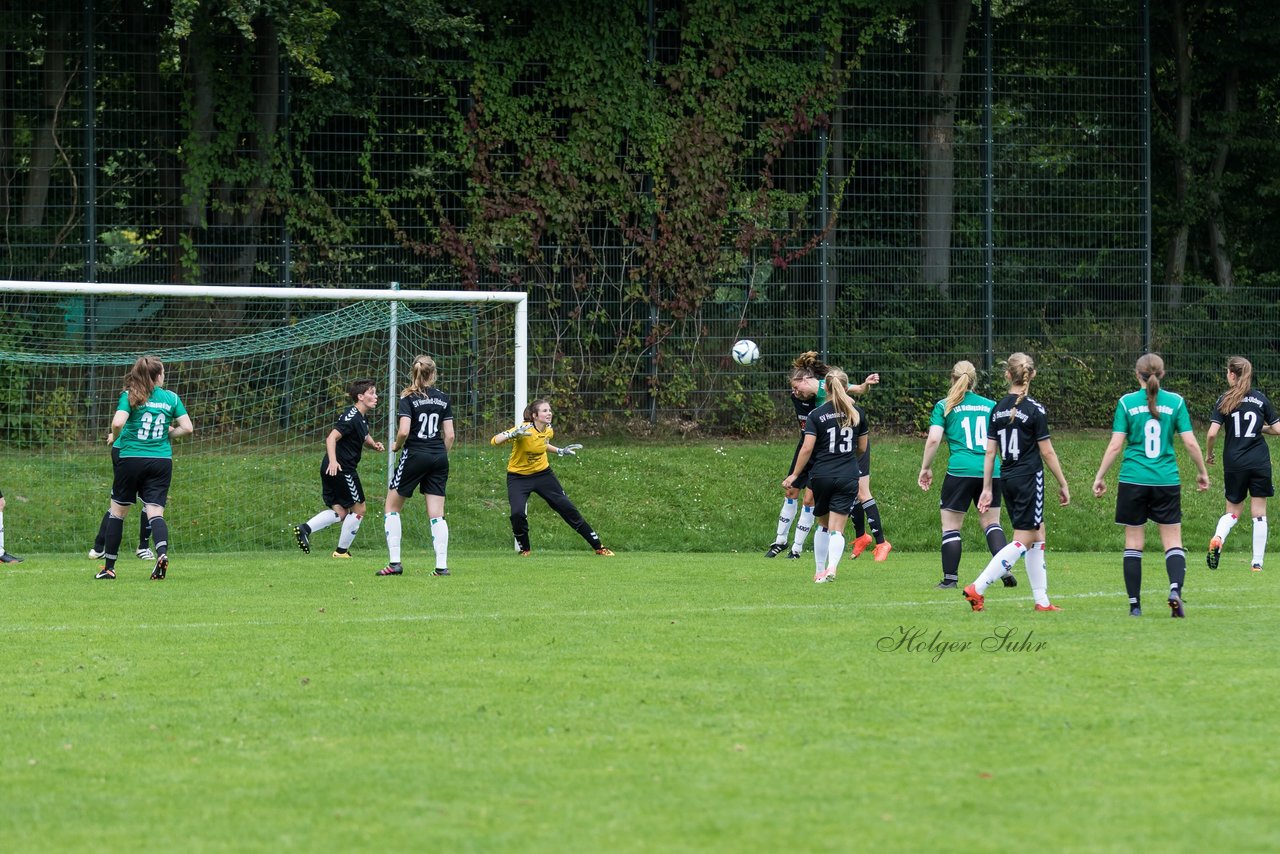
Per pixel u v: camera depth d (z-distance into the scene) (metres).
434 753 19.95
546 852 15.61
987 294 78.94
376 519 58.47
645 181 76.94
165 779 18.69
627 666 26.50
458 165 74.88
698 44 77.38
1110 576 44.78
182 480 60.25
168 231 71.69
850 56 79.12
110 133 70.94
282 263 72.81
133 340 70.69
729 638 29.94
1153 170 91.88
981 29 80.00
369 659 27.42
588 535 53.00
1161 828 16.42
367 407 51.09
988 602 36.84
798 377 51.84
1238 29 89.62
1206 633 30.61
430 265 74.31
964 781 18.39
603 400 74.06
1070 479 66.12
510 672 25.91
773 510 62.50
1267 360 80.62
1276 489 67.00
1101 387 78.94
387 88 74.44
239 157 72.12
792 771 18.89
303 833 16.34
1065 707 22.70
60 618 33.69
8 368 63.41
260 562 48.78
